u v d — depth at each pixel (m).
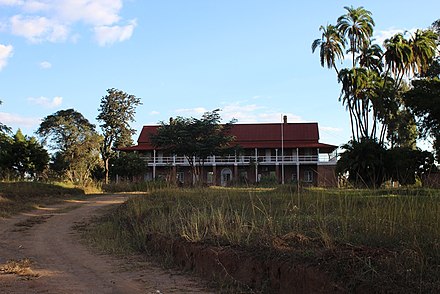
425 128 35.59
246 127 63.34
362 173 30.23
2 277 8.51
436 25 46.50
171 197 17.84
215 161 58.81
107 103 70.81
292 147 59.22
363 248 6.10
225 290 6.87
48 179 37.66
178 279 8.02
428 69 45.50
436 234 6.24
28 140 43.97
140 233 11.85
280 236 7.59
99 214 20.03
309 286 5.71
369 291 4.93
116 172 56.06
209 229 9.42
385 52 45.09
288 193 15.16
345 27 47.09
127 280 8.15
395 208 7.34
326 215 8.79
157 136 44.59
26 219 18.48
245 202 13.55
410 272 5.09
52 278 8.44
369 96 45.94
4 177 33.38
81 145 59.19
